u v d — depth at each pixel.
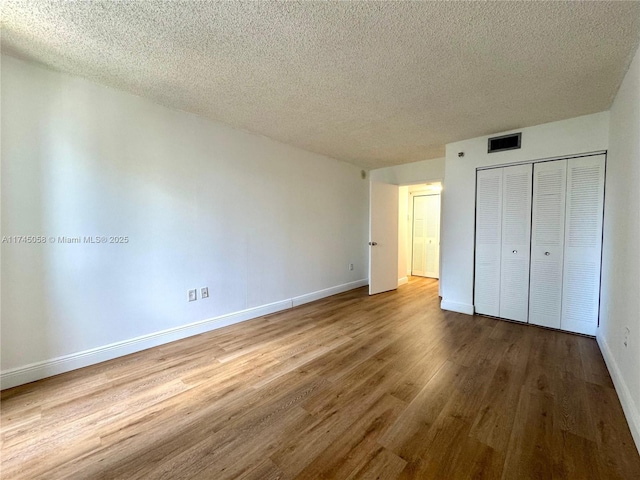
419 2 1.38
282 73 2.06
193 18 1.51
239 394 1.88
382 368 2.21
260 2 1.39
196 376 2.10
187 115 2.77
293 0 1.37
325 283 4.49
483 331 2.97
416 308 3.86
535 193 3.06
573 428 1.54
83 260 2.21
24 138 1.95
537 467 1.30
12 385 1.93
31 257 2.00
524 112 2.69
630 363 1.63
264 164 3.50
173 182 2.70
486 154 3.37
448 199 3.70
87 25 1.57
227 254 3.16
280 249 3.75
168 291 2.70
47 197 2.05
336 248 4.68
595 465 1.30
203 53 1.83
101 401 1.80
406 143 3.69
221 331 3.01
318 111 2.71
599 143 2.68
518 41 1.67
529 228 3.11
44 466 1.31
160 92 2.37
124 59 1.90
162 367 2.23
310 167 4.14
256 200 3.43
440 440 1.46
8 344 1.93
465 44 1.71
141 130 2.47
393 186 4.96
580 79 2.09
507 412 1.68
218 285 3.09
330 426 1.57
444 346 2.61
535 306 3.11
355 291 4.88
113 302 2.37
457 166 3.60
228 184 3.13
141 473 1.28
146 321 2.56
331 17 1.49
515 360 2.32
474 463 1.32
